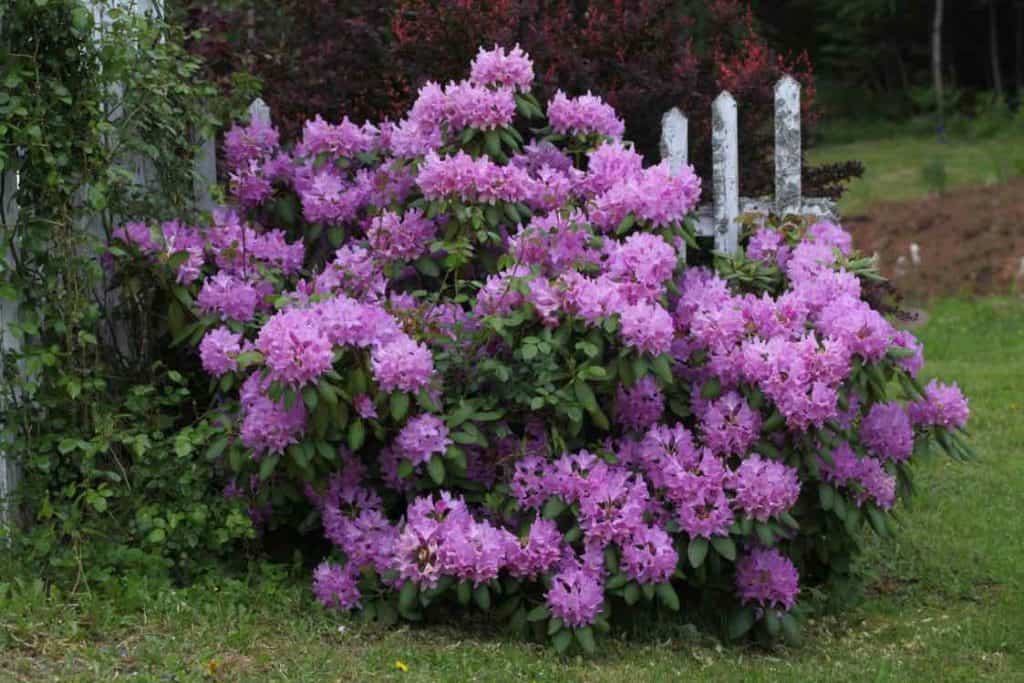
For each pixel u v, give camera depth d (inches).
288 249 224.1
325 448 186.9
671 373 198.7
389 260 212.8
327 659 172.6
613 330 186.1
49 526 192.5
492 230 211.3
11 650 164.4
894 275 532.4
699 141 269.9
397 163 218.1
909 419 208.8
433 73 260.5
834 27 1275.8
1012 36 1273.4
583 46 267.3
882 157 961.5
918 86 1238.9
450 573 184.2
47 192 197.3
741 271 215.5
